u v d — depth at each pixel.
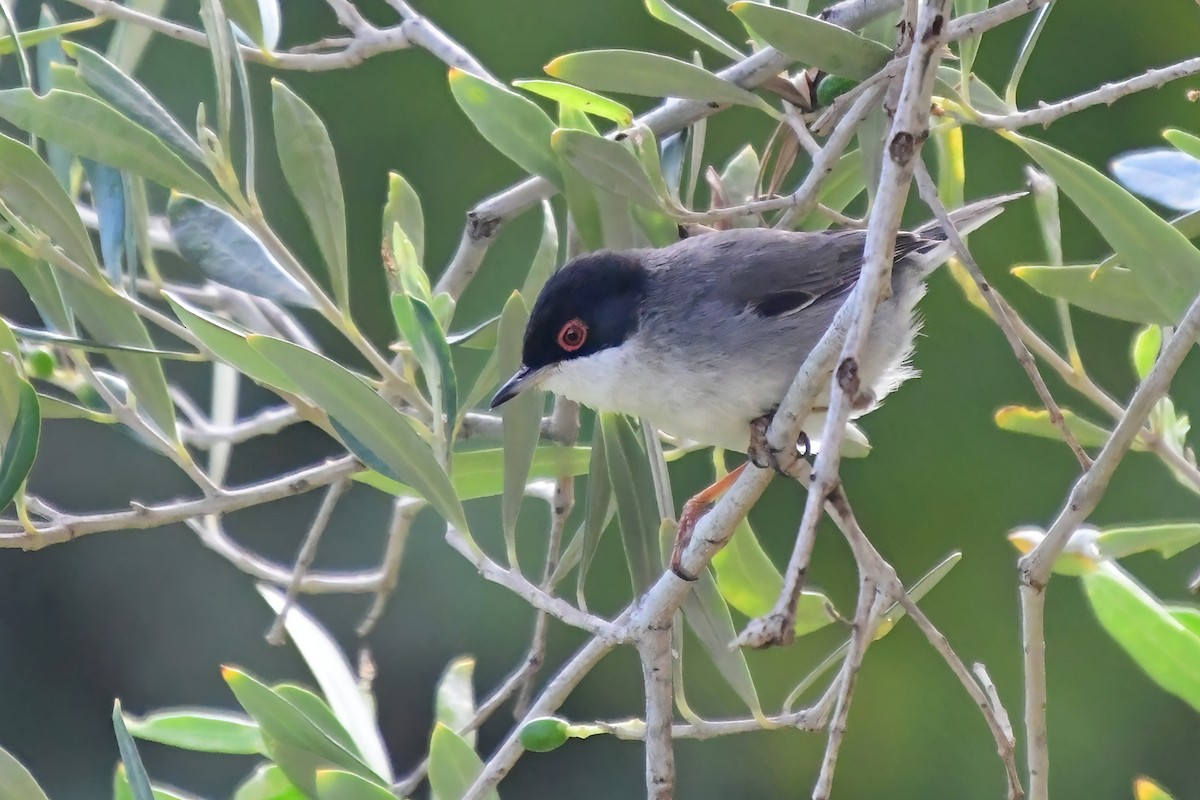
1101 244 13.38
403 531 8.08
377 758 7.01
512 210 8.11
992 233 13.54
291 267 6.91
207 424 8.24
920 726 13.85
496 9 14.02
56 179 6.62
